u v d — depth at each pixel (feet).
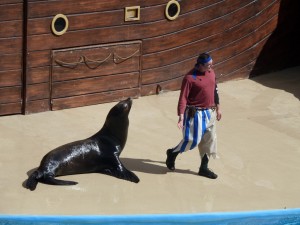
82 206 68.39
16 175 73.56
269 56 106.93
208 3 97.86
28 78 87.92
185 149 73.56
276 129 89.71
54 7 87.20
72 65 90.22
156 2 93.61
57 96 90.33
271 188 74.64
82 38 90.02
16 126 85.76
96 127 87.10
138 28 93.45
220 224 67.92
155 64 96.07
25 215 66.08
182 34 97.04
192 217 68.13
